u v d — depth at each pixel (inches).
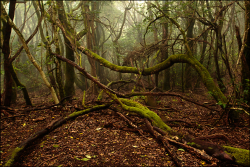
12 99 383.6
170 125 211.9
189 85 510.9
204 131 194.7
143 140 165.9
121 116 214.2
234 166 121.4
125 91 533.0
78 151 144.9
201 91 481.7
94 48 485.4
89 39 464.8
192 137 148.6
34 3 468.1
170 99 390.9
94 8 500.4
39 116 256.2
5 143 170.9
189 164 121.4
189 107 319.0
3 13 268.2
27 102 335.9
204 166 119.0
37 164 128.3
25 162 132.2
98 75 604.1
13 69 311.7
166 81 498.3
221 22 305.7
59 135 178.9
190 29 490.3
